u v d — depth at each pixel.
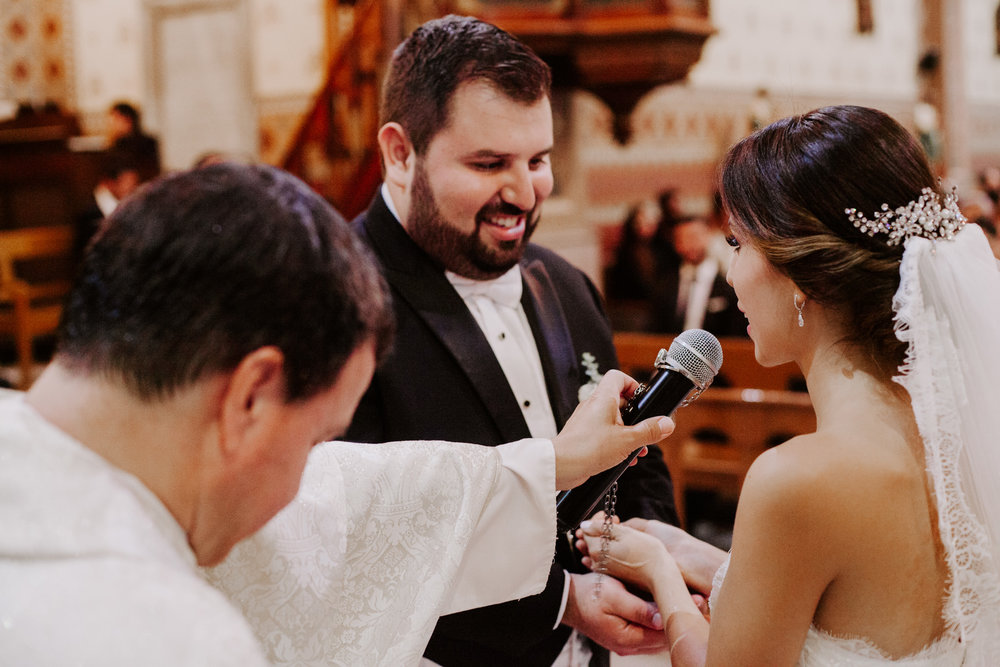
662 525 1.75
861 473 1.16
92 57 8.20
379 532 1.35
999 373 1.18
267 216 0.86
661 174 8.30
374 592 1.33
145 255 0.83
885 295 1.19
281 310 0.84
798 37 9.47
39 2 8.23
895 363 1.22
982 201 7.57
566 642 1.80
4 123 8.12
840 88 9.97
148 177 7.26
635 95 6.18
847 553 1.16
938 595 1.20
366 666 1.30
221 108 7.85
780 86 9.27
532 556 1.48
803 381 3.95
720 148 8.80
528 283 1.87
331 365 0.89
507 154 1.63
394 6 6.02
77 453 0.84
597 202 7.79
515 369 1.77
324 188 6.30
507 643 1.65
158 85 8.02
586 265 6.58
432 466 1.40
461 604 1.46
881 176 1.20
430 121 1.64
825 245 1.19
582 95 7.58
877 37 10.38
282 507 0.96
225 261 0.83
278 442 0.90
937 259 1.17
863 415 1.21
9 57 8.21
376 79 6.10
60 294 6.96
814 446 1.19
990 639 1.22
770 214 1.24
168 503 0.88
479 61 1.62
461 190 1.64
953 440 1.16
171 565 0.82
